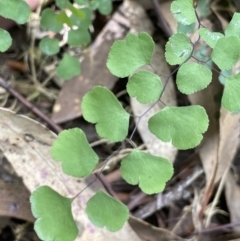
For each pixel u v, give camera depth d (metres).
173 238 0.17
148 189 0.13
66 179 0.16
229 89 0.12
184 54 0.12
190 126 0.12
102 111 0.12
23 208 0.16
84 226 0.15
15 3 0.14
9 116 0.16
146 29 0.20
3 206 0.16
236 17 0.13
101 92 0.12
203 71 0.12
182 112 0.12
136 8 0.20
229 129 0.17
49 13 0.17
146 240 0.17
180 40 0.12
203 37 0.13
